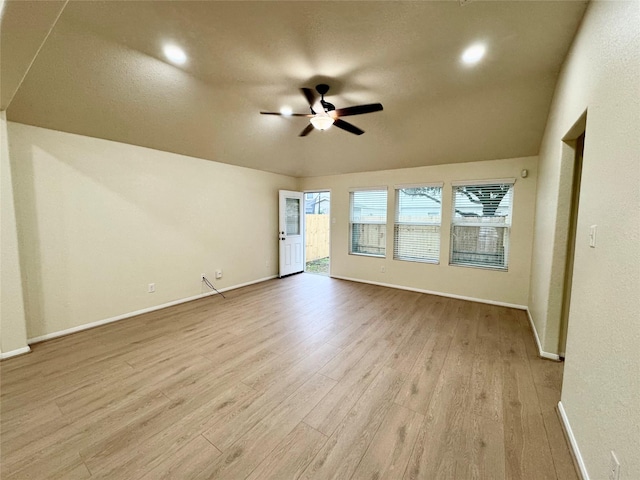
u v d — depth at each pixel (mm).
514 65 2422
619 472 1054
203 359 2557
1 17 1288
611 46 1315
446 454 1527
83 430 1703
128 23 2025
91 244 3268
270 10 1876
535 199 3781
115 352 2688
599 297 1325
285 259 5941
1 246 2553
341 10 1860
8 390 2100
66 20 2002
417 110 3318
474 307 4020
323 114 2643
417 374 2309
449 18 1902
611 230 1231
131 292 3643
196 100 3125
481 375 2293
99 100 2795
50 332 2990
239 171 5043
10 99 2238
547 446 1581
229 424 1754
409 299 4402
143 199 3725
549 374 2305
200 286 4477
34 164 2838
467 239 4406
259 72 2637
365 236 5508
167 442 1611
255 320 3520
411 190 4910
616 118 1234
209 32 2105
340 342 2902
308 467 1450
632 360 1002
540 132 3326
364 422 1771
